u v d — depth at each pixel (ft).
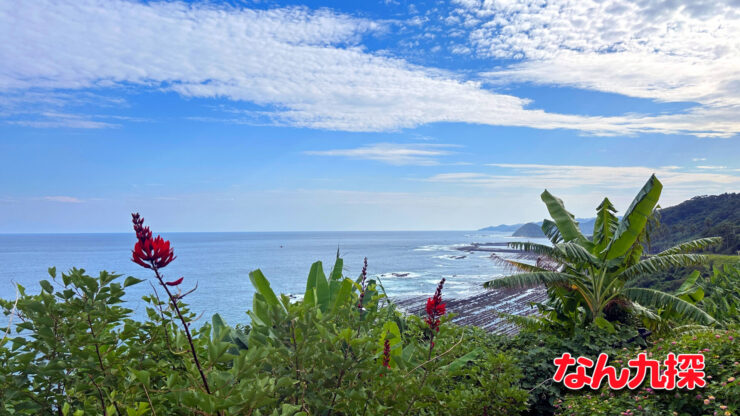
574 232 34.55
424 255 580.71
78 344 6.94
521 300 194.49
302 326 8.23
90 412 6.63
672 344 21.34
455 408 11.14
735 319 31.99
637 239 31.55
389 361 10.40
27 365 6.93
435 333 11.01
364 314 12.51
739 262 39.65
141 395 7.61
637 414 16.03
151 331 8.09
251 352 6.46
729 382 14.99
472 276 320.09
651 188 28.58
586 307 32.50
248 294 245.45
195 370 6.76
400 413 9.52
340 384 9.00
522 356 24.49
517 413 15.38
